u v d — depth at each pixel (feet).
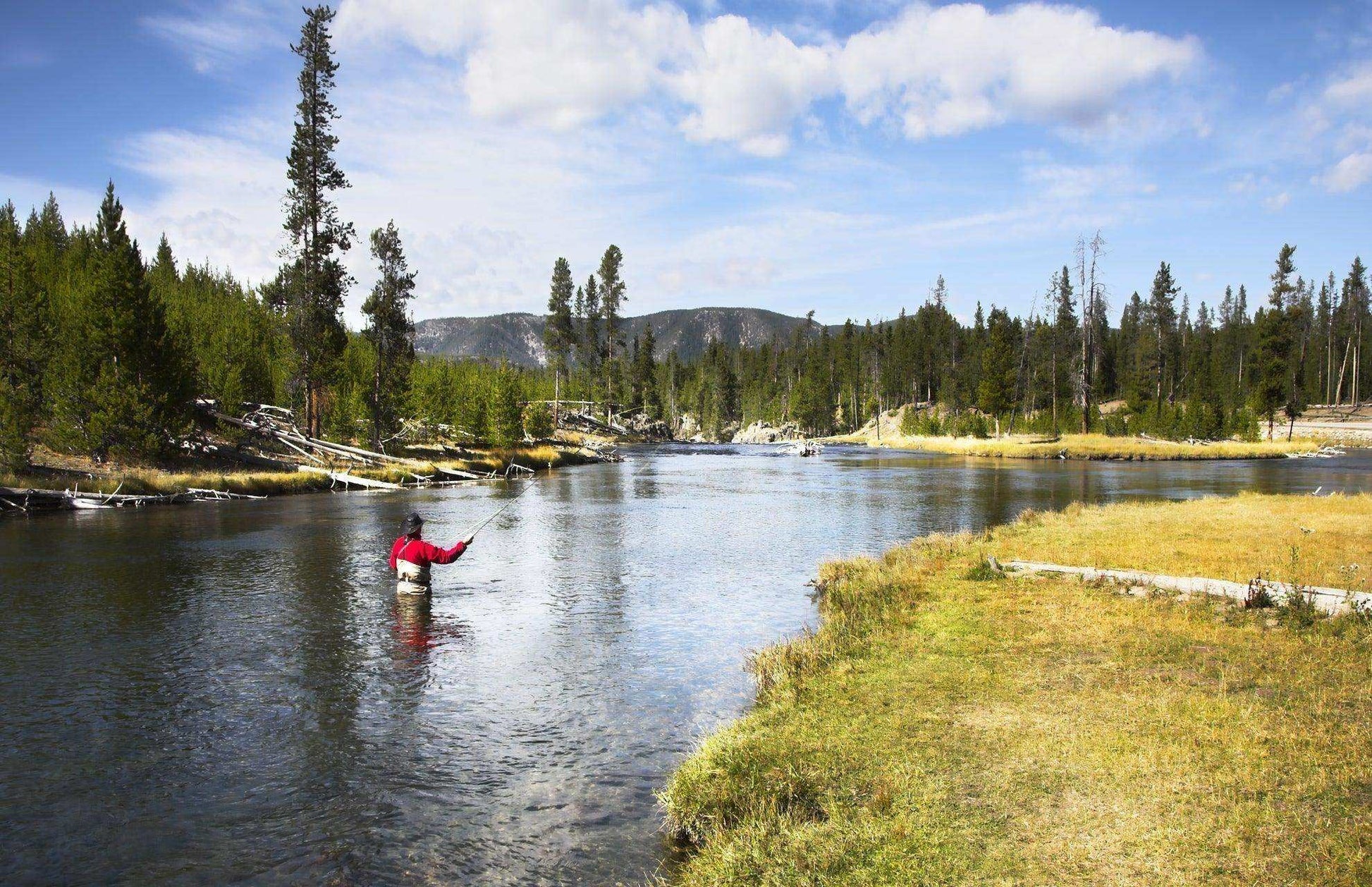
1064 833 15.94
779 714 25.20
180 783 22.79
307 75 151.33
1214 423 244.01
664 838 19.29
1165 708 22.36
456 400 212.02
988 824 16.62
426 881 17.52
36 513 87.51
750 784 19.79
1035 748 20.39
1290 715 21.29
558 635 38.40
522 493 119.96
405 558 47.16
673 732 26.23
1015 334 385.09
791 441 406.62
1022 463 185.37
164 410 116.16
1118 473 147.02
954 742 21.40
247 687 30.91
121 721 27.53
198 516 86.58
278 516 86.89
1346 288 371.15
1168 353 365.81
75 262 196.24
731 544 67.41
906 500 103.91
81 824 20.43
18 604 44.68
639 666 33.53
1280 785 17.20
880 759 20.75
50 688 30.78
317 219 153.28
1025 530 64.28
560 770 23.39
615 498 111.04
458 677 32.09
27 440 100.83
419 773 23.27
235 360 166.09
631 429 394.93
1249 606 33.88
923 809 17.54
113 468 107.55
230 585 50.08
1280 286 252.62
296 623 40.75
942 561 49.93
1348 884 13.15
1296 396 294.87
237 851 19.02
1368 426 270.05
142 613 42.57
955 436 299.58
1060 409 278.26
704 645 36.63
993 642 31.12
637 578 52.80
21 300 114.32
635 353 456.86
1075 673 26.37
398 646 36.58
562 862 18.17
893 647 31.53
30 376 114.93
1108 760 19.20
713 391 504.43
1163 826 15.84
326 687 30.91
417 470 146.20
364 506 98.32
